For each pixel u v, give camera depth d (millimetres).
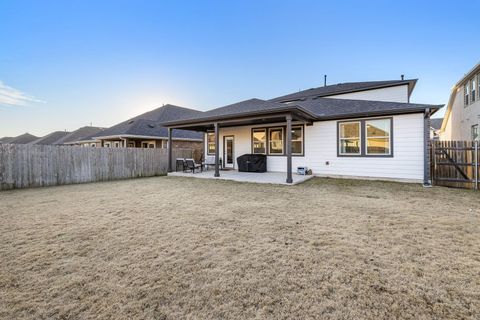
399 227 3807
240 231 3662
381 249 2965
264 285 2191
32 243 3227
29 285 2211
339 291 2090
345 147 10141
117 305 1917
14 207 5379
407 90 12969
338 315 1787
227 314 1804
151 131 17984
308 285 2186
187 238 3375
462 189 7453
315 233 3555
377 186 8055
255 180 9141
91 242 3252
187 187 8172
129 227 3885
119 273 2420
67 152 9773
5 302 1958
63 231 3705
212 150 14906
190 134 20250
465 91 14141
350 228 3775
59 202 5902
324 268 2500
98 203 5738
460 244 3107
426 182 8180
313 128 10898
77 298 2012
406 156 8867
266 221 4176
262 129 12539
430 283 2209
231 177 10117
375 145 9461
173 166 13914
